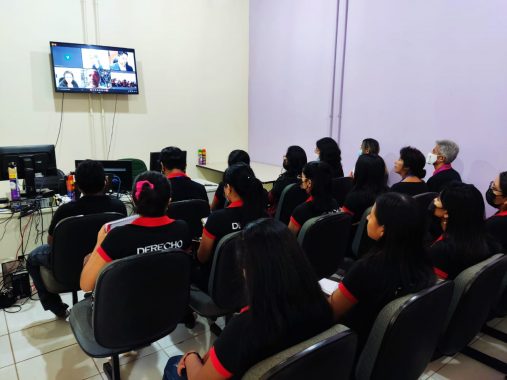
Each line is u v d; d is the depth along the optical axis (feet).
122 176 11.02
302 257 3.10
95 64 14.16
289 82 16.60
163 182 5.18
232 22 17.95
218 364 3.06
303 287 3.02
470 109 10.61
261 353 2.90
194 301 6.22
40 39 13.41
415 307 3.69
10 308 8.51
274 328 2.90
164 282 4.94
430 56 11.39
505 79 9.79
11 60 13.01
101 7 14.46
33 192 10.18
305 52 15.61
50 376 6.34
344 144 14.51
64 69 13.57
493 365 6.65
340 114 14.47
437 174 10.37
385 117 12.91
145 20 15.55
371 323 4.21
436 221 6.15
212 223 6.17
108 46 14.39
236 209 6.29
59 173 11.72
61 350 7.03
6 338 7.38
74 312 5.61
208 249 6.31
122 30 15.06
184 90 17.08
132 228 5.06
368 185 8.52
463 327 4.96
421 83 11.72
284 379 2.70
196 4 16.76
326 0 14.38
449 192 5.30
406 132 12.33
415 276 4.09
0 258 9.49
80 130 14.70
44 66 13.61
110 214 6.74
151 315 5.01
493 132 10.18
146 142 16.42
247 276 3.01
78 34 14.12
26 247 9.78
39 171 10.34
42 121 13.85
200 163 17.99
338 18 14.02
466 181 10.94
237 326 3.04
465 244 5.16
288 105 16.83
